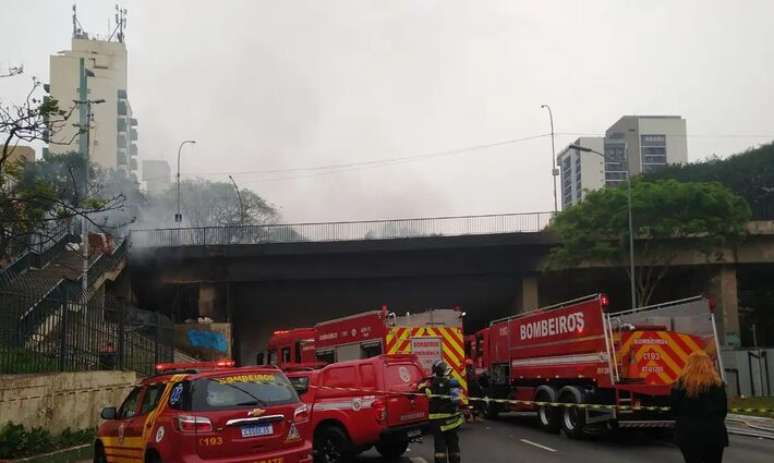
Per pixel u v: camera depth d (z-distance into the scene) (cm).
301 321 5766
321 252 4625
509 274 4775
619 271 4634
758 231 4288
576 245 4112
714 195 3950
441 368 1198
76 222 2784
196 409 927
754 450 1429
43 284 2380
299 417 995
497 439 1712
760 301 5262
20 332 1555
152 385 1060
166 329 2755
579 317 1714
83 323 1867
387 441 1373
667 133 14175
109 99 10681
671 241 4138
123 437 1064
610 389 1627
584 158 13400
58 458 1375
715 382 832
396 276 4716
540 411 1902
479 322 6009
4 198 1416
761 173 6538
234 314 5225
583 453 1443
